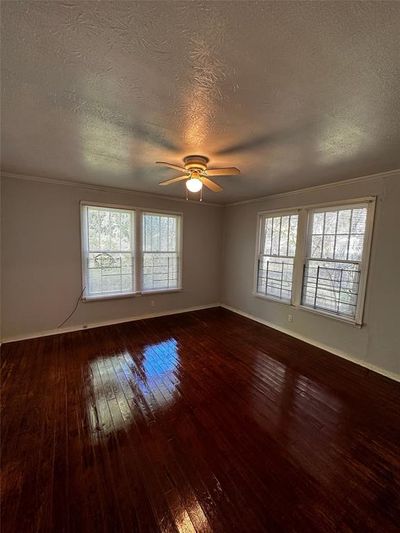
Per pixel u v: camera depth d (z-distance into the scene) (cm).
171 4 88
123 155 248
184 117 170
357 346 310
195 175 249
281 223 416
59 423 199
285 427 199
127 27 98
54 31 100
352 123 172
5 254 336
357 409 223
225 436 189
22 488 146
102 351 327
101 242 409
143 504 139
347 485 152
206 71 123
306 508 138
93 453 171
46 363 294
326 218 348
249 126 180
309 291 372
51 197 359
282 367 295
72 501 139
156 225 462
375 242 292
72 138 208
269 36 100
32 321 361
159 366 292
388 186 279
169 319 465
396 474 160
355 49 106
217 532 126
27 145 225
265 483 152
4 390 241
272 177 313
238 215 504
